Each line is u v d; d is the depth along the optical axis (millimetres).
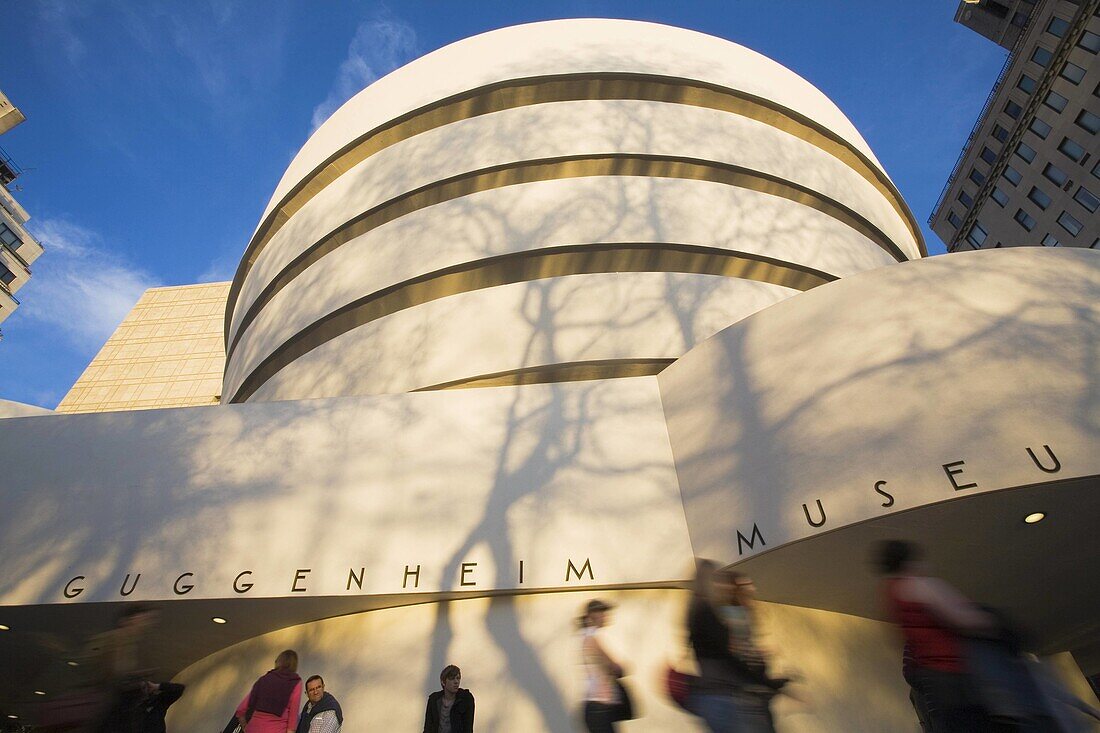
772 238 14312
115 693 4500
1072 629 9352
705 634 3953
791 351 7969
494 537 8211
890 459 6684
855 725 7406
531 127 15336
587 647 4922
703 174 15234
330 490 8570
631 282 12898
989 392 6648
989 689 3588
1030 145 45031
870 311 7648
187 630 8500
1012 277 7371
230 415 9297
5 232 50250
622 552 8047
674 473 8570
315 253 16125
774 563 7203
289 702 6348
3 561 8062
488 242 13523
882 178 19984
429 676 7828
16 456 8914
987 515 6504
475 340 12398
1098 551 7180
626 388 9391
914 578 4059
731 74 17062
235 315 19266
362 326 13750
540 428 9023
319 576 7941
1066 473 6031
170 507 8438
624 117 15547
